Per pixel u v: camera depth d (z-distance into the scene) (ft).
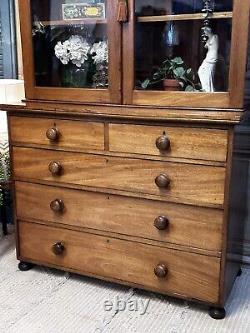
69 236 6.09
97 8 5.50
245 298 5.89
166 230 5.38
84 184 5.76
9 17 7.77
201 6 5.07
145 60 5.36
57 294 5.94
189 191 5.13
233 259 5.73
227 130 4.76
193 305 5.67
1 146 7.40
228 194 4.93
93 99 5.64
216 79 5.07
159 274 5.47
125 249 5.72
